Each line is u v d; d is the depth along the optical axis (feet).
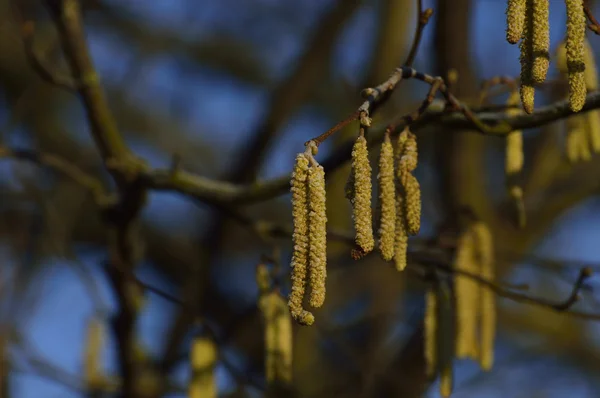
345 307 23.13
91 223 26.50
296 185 7.55
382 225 8.09
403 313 20.83
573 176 19.75
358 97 19.06
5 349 16.84
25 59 25.57
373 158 20.54
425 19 9.13
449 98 9.70
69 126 27.71
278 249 12.23
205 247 18.61
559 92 12.10
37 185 18.04
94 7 27.35
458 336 11.93
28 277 19.58
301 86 18.33
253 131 18.43
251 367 20.68
